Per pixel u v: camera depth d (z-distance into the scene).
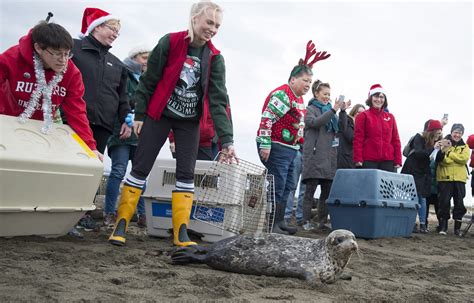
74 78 4.80
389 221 7.80
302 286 3.49
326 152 8.01
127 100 6.05
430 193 9.36
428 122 9.44
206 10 4.64
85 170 4.55
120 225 4.81
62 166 4.39
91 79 5.55
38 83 4.54
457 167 9.31
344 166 8.95
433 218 13.45
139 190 4.90
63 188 4.48
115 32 5.71
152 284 3.23
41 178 4.29
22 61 4.49
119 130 6.09
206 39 4.75
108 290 2.99
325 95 8.14
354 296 3.30
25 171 4.18
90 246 4.54
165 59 4.79
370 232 7.52
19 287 2.88
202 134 6.41
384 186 7.75
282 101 6.34
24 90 4.56
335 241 3.67
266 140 6.27
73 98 4.84
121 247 4.65
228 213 5.54
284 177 6.52
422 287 3.93
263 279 3.64
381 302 3.22
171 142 6.56
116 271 3.57
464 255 6.42
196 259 4.00
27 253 3.89
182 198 4.86
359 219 7.62
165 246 5.04
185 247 4.11
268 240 3.94
